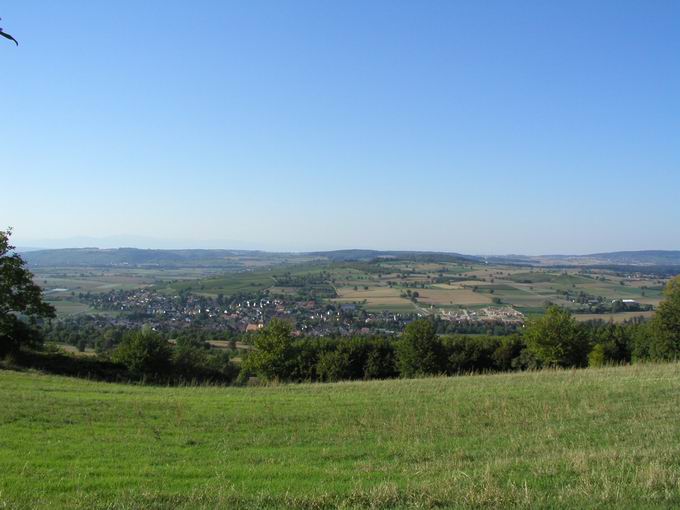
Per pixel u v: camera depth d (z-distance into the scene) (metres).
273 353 44.25
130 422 15.17
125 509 7.56
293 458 11.37
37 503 7.87
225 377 45.03
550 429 13.30
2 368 28.77
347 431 14.27
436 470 9.73
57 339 59.34
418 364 49.09
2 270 33.78
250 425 15.09
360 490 8.23
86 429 14.10
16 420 14.65
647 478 7.96
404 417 16.03
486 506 7.32
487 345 52.69
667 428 12.58
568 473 8.84
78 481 9.19
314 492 8.35
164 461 11.05
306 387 25.97
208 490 8.49
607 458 9.52
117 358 38.75
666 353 45.84
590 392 18.69
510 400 18.17
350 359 50.91
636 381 21.19
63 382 25.00
